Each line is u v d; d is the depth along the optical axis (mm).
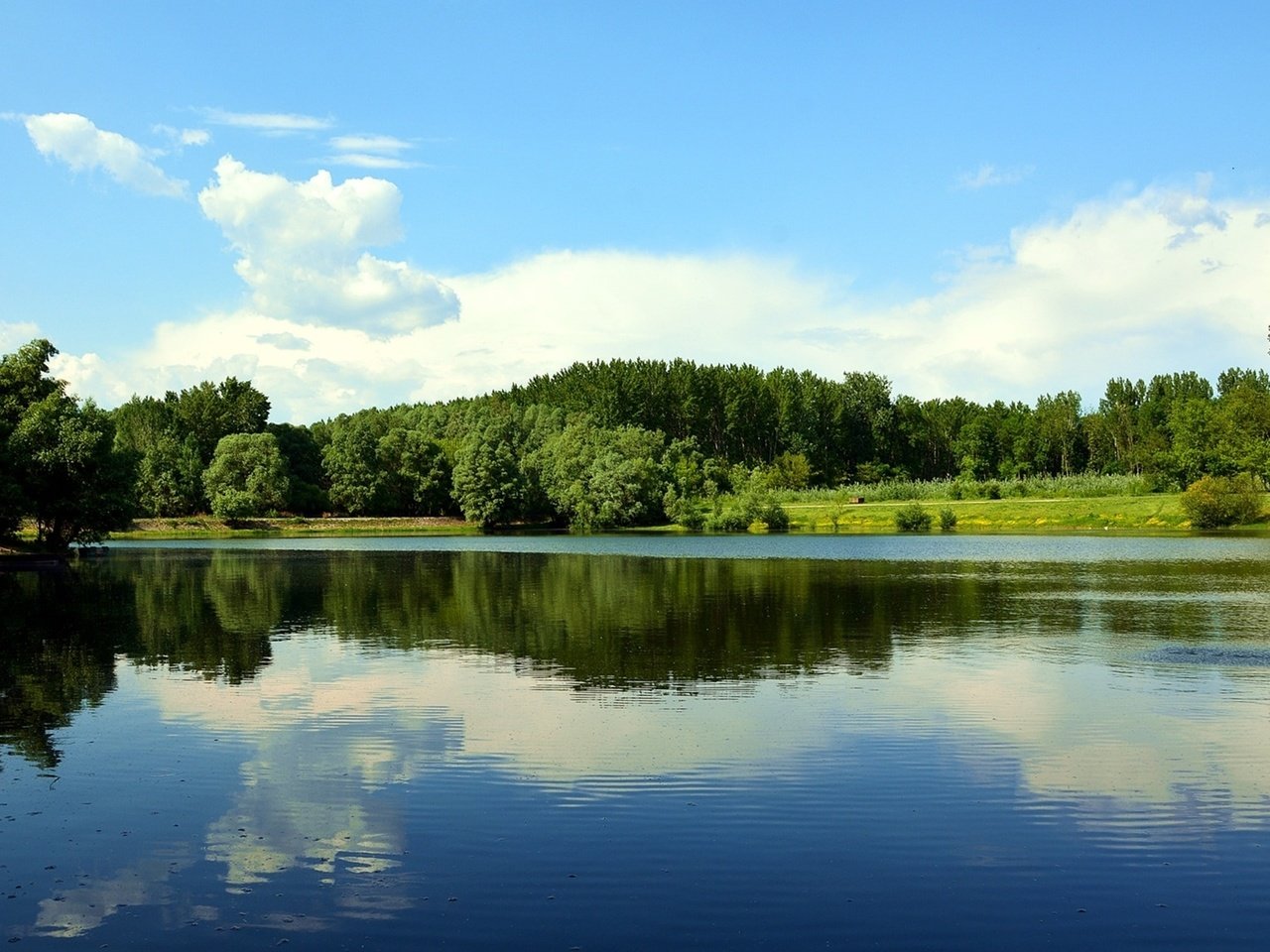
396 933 12906
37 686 27453
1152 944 12641
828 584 56125
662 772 19281
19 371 83438
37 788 18469
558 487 148500
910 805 17422
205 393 174500
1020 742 21328
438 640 35750
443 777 19031
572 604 46906
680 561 77375
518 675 28781
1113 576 60094
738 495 143125
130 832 16297
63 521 83812
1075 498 143875
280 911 13523
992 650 32938
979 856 15297
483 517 147875
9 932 12961
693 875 14625
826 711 24094
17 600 50094
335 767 19734
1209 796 17844
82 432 80125
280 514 156625
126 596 51906
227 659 31812
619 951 12453
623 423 193500
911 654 32062
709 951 12453
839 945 12609
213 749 21016
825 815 16953
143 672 29484
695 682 27656
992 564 71000
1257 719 23250
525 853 15398
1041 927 13070
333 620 41625
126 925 13148
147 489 144250
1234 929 13008
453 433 191750
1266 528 115625
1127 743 21250
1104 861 15109
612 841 15844
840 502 151750
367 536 136875
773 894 13992
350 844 15758
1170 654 32000
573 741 21469
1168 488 142750
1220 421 138750
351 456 157625
